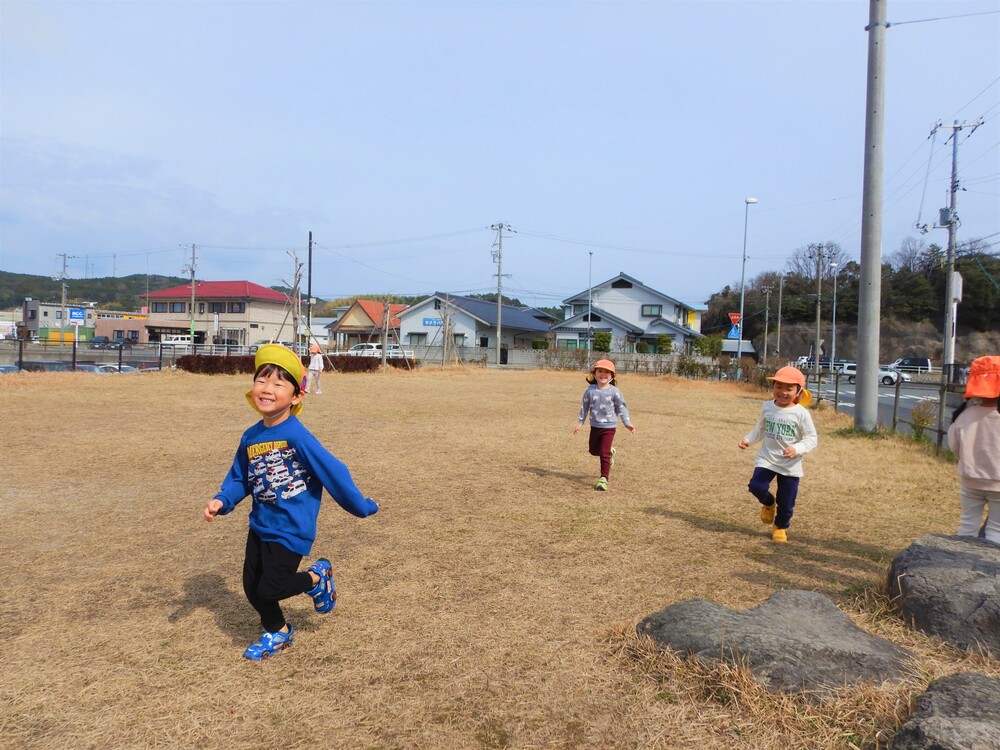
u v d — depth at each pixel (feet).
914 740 6.61
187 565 13.55
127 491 19.80
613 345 160.35
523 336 182.39
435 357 151.84
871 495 21.39
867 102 36.86
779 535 15.80
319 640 10.16
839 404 74.90
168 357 104.06
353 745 7.47
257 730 7.75
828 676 8.31
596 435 21.93
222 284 203.62
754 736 7.56
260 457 9.68
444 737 7.63
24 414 36.40
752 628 9.31
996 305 187.83
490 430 34.78
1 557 13.87
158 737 7.57
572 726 7.86
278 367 9.68
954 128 88.02
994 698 7.22
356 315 182.19
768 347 215.72
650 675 8.98
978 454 12.96
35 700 8.32
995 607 9.70
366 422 36.99
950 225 87.35
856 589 12.28
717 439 34.17
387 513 17.92
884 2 36.01
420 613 11.23
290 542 9.56
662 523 17.37
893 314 204.95
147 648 9.82
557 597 12.01
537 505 19.07
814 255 223.51
